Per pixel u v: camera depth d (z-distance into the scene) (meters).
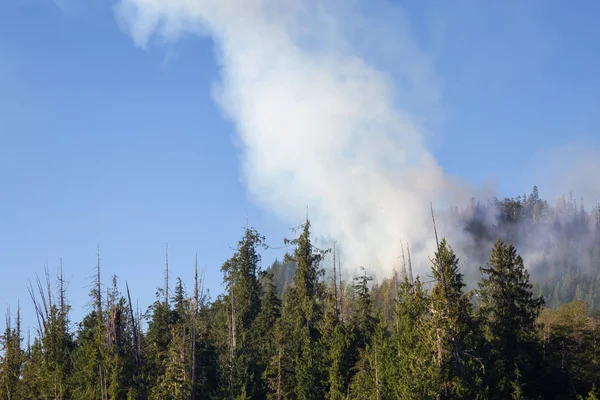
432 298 56.62
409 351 57.41
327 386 69.56
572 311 85.50
